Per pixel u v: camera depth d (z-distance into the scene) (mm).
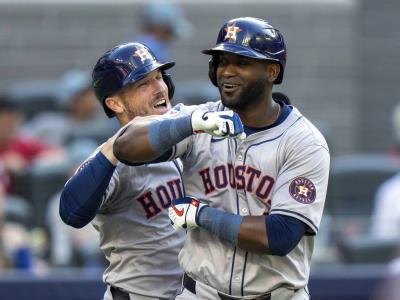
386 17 47625
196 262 14797
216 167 14609
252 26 14102
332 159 38812
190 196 14859
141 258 15984
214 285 14711
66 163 30344
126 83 15219
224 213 14164
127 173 15594
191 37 46562
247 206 14531
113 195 15578
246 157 14453
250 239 14008
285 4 48094
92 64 46188
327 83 46375
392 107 45875
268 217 14102
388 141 45219
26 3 47781
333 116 45625
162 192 15938
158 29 31297
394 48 47094
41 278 24969
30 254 26906
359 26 47656
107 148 14500
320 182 14453
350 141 45125
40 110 38875
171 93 15922
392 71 46625
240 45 13984
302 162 14336
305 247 14844
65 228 28094
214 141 14656
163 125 13672
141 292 16016
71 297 25000
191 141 14664
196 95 35469
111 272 16234
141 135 13773
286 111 14656
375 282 25391
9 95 39375
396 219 28688
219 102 15000
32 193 29797
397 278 20812
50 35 46938
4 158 32188
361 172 31062
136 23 47562
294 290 14797
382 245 27219
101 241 16250
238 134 13391
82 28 47281
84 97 35812
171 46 46312
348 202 30922
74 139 33750
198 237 14828
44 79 45781
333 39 47438
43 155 32875
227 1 47719
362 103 46031
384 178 31125
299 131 14477
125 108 15461
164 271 16109
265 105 14422
